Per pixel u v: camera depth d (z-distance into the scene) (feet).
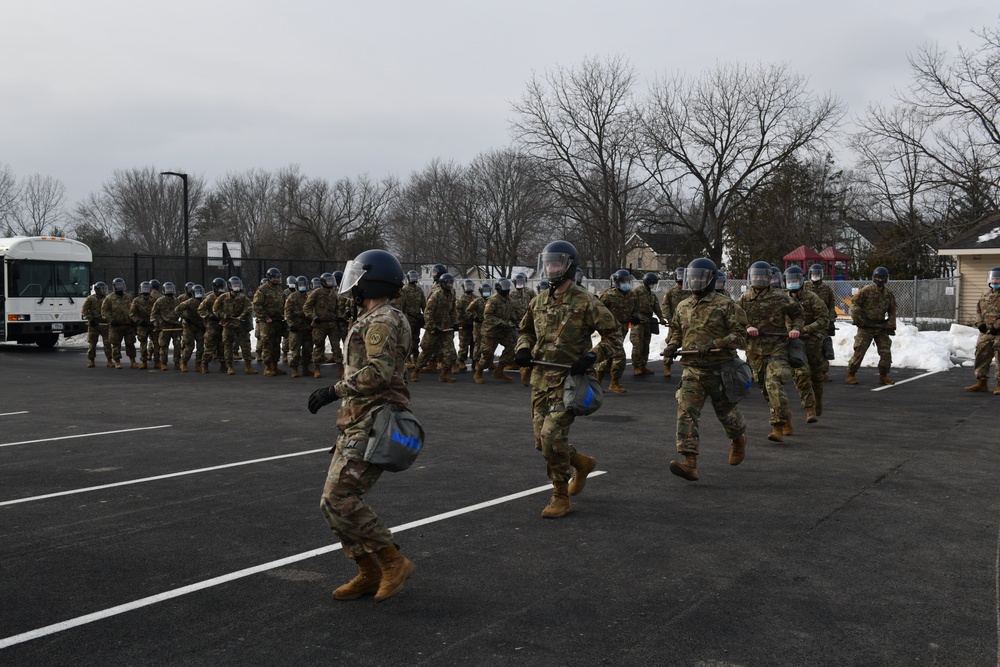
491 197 211.61
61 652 13.57
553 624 14.55
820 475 26.13
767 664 12.96
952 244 98.53
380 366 15.02
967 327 71.82
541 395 21.61
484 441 32.35
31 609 15.42
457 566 17.62
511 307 55.31
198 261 149.59
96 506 22.71
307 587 16.52
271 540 19.57
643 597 15.79
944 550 18.56
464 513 21.77
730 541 19.25
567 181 173.37
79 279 90.27
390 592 15.49
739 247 166.50
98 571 17.47
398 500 23.09
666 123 166.71
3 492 24.32
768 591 16.06
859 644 13.66
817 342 36.81
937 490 24.09
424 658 13.23
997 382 46.01
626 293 57.00
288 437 33.55
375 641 13.91
